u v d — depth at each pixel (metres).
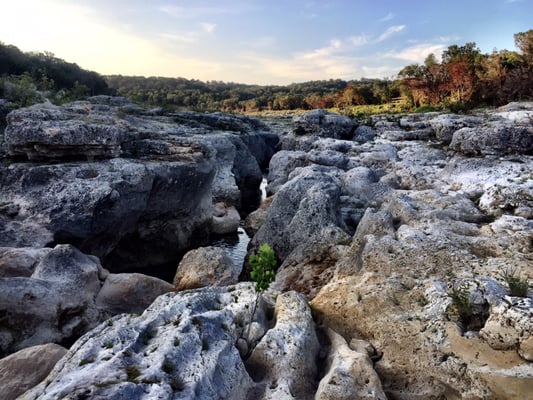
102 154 19.41
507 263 10.00
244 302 9.27
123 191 17.66
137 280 14.07
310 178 18.91
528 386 6.59
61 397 5.73
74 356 7.12
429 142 32.62
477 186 20.47
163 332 7.66
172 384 6.26
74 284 12.66
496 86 50.91
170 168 20.25
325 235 15.54
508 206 15.73
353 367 7.33
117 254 19.84
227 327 8.15
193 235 23.03
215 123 49.44
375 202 20.70
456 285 8.91
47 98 43.53
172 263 21.45
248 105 141.50
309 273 14.17
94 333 8.06
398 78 81.75
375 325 9.04
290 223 17.06
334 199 17.84
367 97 98.50
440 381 7.43
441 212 15.13
